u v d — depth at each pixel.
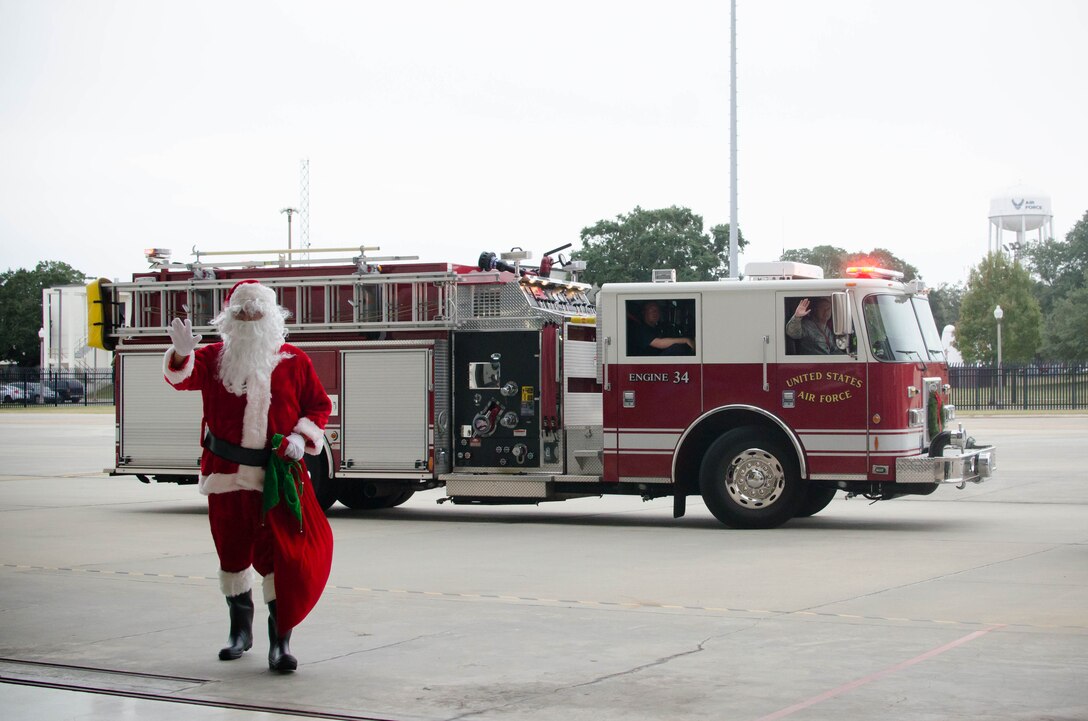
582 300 15.51
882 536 12.41
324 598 8.88
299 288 14.95
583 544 11.99
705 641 7.32
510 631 7.67
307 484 6.71
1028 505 15.60
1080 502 15.91
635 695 6.08
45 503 16.86
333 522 14.37
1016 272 64.94
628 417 13.49
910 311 13.45
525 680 6.41
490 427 14.14
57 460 25.75
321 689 6.27
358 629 7.77
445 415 14.31
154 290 15.57
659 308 13.42
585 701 5.98
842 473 12.80
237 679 6.50
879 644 7.19
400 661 6.88
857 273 13.34
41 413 55.28
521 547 11.79
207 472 6.66
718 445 13.18
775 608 8.38
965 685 6.21
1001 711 5.73
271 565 6.66
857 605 8.46
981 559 10.67
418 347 14.27
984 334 64.38
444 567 10.44
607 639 7.41
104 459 25.97
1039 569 10.05
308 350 14.71
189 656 7.06
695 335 13.29
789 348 12.99
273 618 6.67
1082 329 68.62
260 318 6.63
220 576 6.89
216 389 6.62
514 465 14.09
